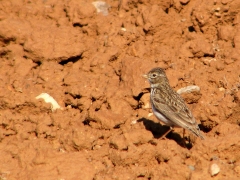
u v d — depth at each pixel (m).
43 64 23.72
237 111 21.00
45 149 19.42
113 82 23.08
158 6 25.72
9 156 19.66
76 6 26.88
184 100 22.16
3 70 24.58
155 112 20.55
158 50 24.52
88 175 18.78
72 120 21.30
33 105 21.84
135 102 21.92
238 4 25.92
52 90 23.00
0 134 20.83
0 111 21.91
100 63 24.17
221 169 18.50
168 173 18.58
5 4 27.80
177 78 23.03
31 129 21.00
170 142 19.16
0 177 18.94
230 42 25.53
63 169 18.91
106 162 19.38
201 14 25.94
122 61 23.22
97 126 20.94
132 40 24.98
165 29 25.53
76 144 19.84
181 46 24.92
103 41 25.30
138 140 19.36
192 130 19.62
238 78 23.34
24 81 23.14
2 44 25.59
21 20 26.64
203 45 24.61
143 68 22.38
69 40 24.64
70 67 24.81
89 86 22.53
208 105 21.66
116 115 21.11
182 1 27.19
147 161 19.06
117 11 27.42
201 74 23.42
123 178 18.48
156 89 20.73
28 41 24.48
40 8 27.48
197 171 18.58
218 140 19.27
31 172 18.97
